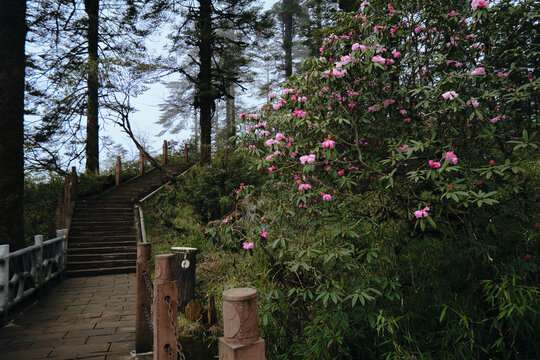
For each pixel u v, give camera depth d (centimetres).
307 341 354
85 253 870
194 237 888
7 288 472
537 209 324
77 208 1077
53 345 393
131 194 1254
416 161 339
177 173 1562
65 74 1267
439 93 316
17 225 637
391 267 345
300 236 409
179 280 549
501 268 308
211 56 1543
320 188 370
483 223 337
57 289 667
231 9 1490
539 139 298
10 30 648
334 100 358
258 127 409
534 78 317
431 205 327
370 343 347
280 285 390
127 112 1216
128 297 606
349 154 364
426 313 337
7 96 639
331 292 304
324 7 1603
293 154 359
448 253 347
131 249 904
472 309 309
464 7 361
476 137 311
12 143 639
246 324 144
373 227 357
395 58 376
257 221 376
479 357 299
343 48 409
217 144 1285
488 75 320
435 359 312
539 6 325
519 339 309
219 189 1092
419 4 362
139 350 369
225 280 599
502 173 279
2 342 402
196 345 431
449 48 354
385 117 362
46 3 1230
